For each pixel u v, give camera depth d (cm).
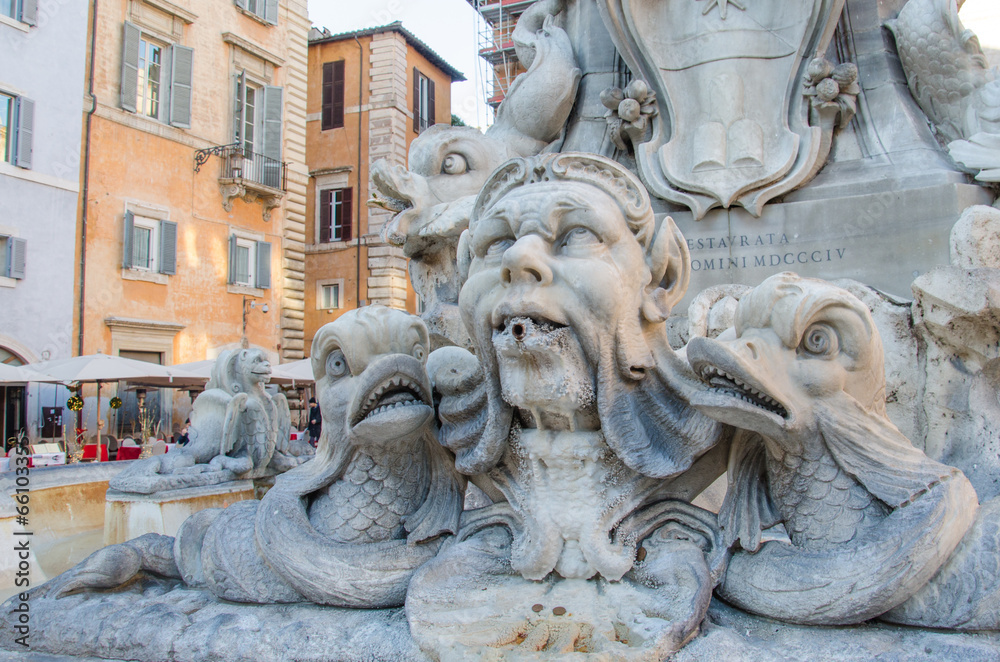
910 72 325
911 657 152
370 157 2208
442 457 212
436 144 381
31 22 1443
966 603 161
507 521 201
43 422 1372
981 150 295
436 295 379
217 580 211
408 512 207
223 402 485
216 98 1898
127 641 193
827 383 172
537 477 193
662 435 192
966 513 166
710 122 318
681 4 327
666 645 156
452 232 361
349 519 206
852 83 311
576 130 376
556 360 179
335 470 209
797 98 314
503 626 169
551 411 186
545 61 378
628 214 185
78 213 1573
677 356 196
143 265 1706
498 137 390
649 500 194
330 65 2267
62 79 1509
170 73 1797
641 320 190
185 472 439
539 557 185
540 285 177
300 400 1650
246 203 1952
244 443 492
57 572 366
